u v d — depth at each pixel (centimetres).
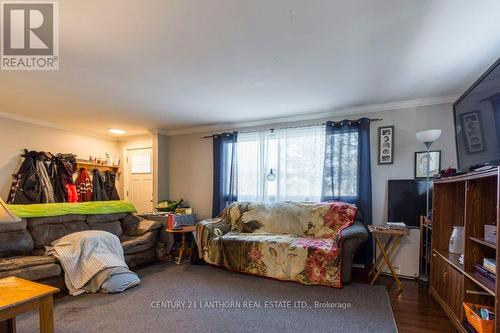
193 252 371
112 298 252
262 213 381
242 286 282
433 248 254
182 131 501
